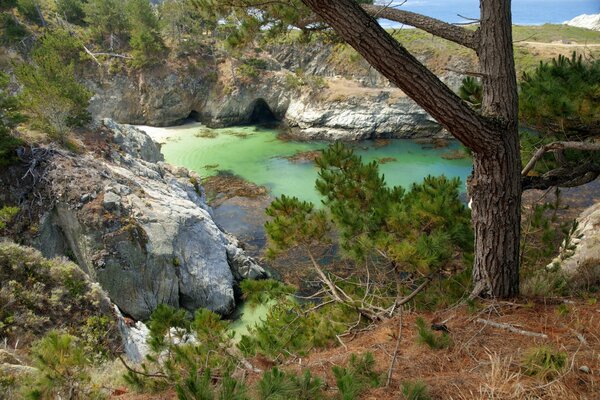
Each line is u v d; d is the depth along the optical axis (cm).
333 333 657
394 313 672
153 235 2062
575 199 2670
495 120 516
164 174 2962
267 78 5522
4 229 2100
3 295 1163
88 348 1125
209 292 2125
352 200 753
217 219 2930
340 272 1344
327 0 409
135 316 2011
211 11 771
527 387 382
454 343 493
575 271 766
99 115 5350
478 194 581
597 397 361
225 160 4141
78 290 1304
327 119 4981
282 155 4291
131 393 534
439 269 653
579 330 489
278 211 768
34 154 2339
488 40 519
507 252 589
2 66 4897
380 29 427
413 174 3706
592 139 758
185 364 549
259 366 557
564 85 723
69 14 6034
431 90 459
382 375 438
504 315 550
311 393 373
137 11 5412
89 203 2075
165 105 5409
